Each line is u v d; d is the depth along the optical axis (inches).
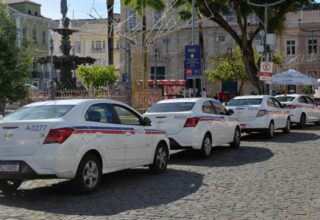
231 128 628.7
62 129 344.5
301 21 2492.6
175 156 578.2
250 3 1214.3
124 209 319.6
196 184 401.4
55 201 345.1
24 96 760.3
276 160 531.8
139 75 1336.1
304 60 2480.3
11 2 2802.7
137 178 432.1
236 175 441.4
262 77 1106.7
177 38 2628.0
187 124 533.0
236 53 1835.6
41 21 2888.8
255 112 761.0
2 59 701.9
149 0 1357.0
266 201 337.4
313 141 727.7
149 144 439.5
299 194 358.6
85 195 362.6
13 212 314.8
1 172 346.3
